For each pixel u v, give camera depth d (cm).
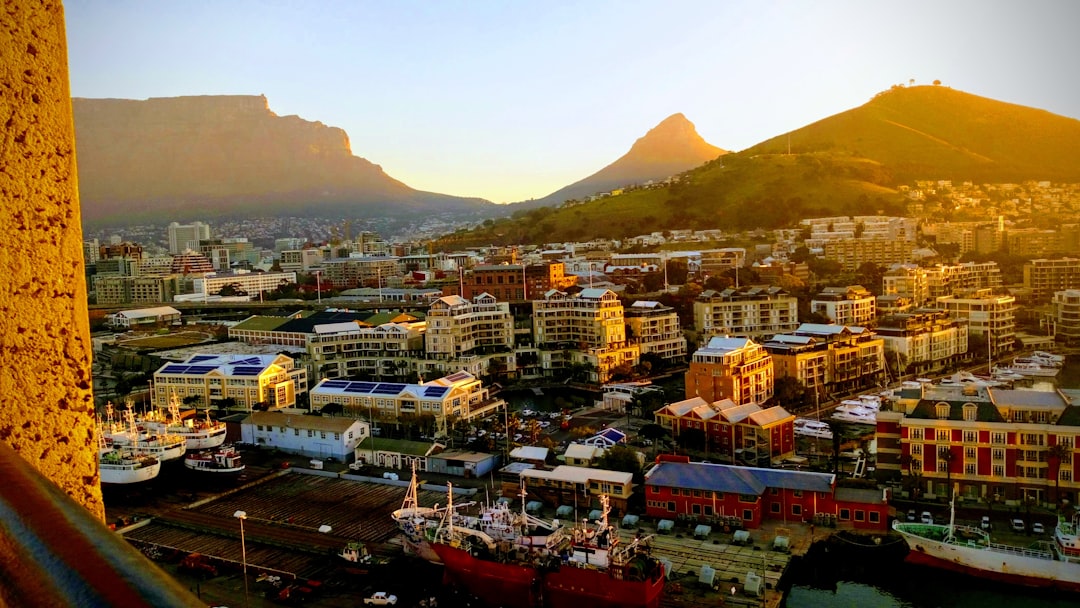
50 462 763
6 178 736
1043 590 7662
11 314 739
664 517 9438
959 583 8012
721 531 9031
